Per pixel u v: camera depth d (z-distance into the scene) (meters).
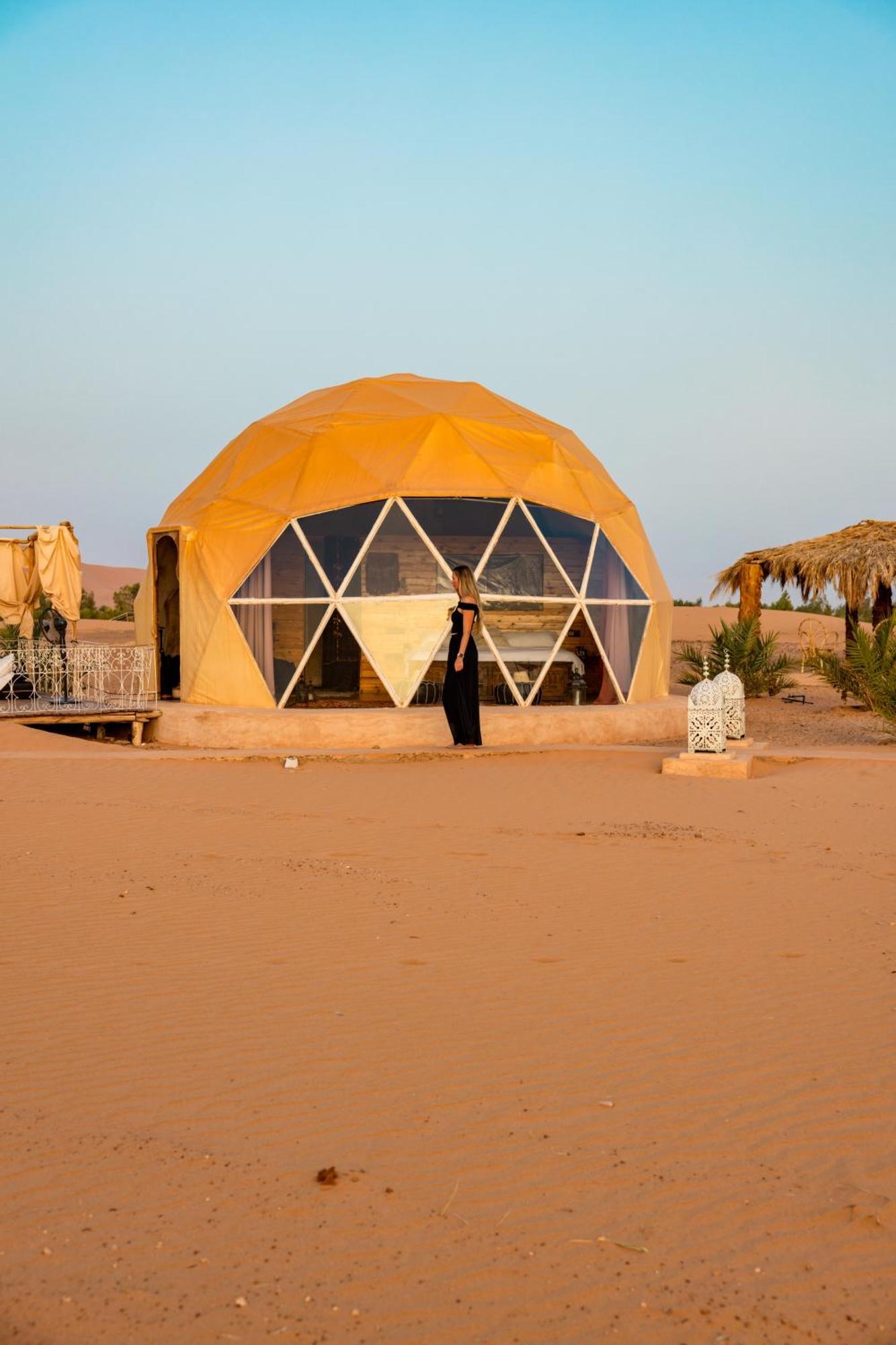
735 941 6.24
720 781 12.16
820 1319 2.89
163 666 18.91
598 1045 4.71
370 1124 3.96
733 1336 2.82
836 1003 5.23
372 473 16.83
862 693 21.42
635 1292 3.00
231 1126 3.94
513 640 17.80
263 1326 2.83
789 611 52.38
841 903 7.10
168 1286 2.99
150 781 11.60
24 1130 3.89
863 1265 3.13
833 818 10.12
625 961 5.86
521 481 17.27
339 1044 4.71
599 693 18.89
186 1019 4.99
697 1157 3.74
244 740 15.59
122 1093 4.21
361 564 17.06
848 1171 3.64
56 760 12.68
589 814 10.23
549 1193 3.50
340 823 9.62
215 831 9.20
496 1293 2.99
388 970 5.68
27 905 6.88
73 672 18.02
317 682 18.78
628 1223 3.33
